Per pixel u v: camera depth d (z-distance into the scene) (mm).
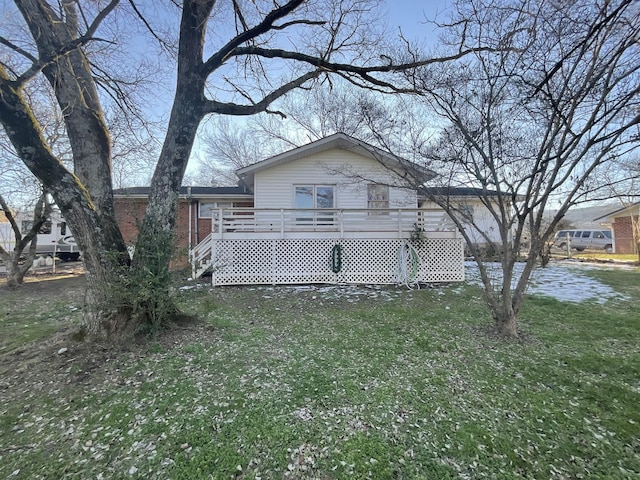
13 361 3539
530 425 2455
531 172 4398
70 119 4078
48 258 14312
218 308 6148
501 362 3607
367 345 4172
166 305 4320
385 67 5199
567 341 4254
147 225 4199
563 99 3918
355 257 9008
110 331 3902
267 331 4758
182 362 3574
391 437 2312
